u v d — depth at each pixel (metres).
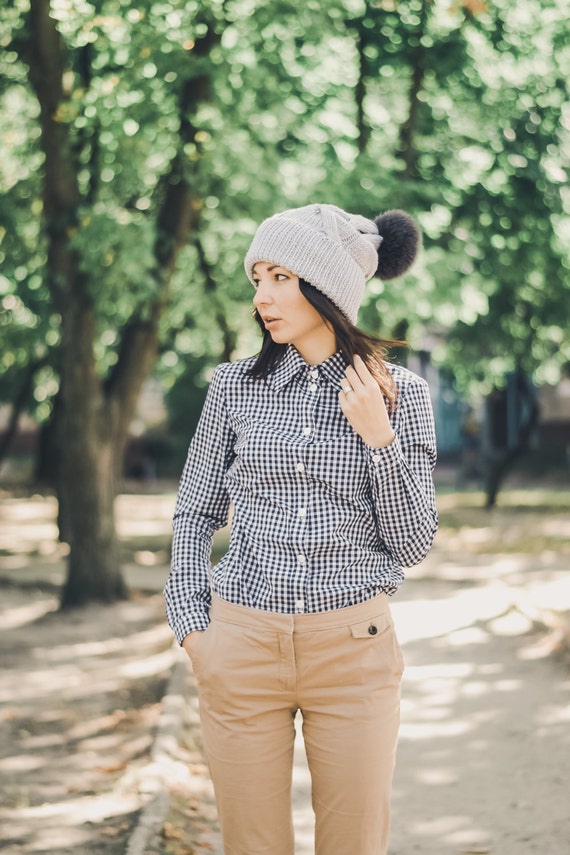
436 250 12.63
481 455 32.91
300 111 12.91
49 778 5.50
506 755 5.73
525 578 12.91
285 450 2.55
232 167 10.29
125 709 7.06
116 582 11.69
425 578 13.27
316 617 2.54
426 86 14.05
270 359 2.67
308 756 2.63
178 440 36.84
